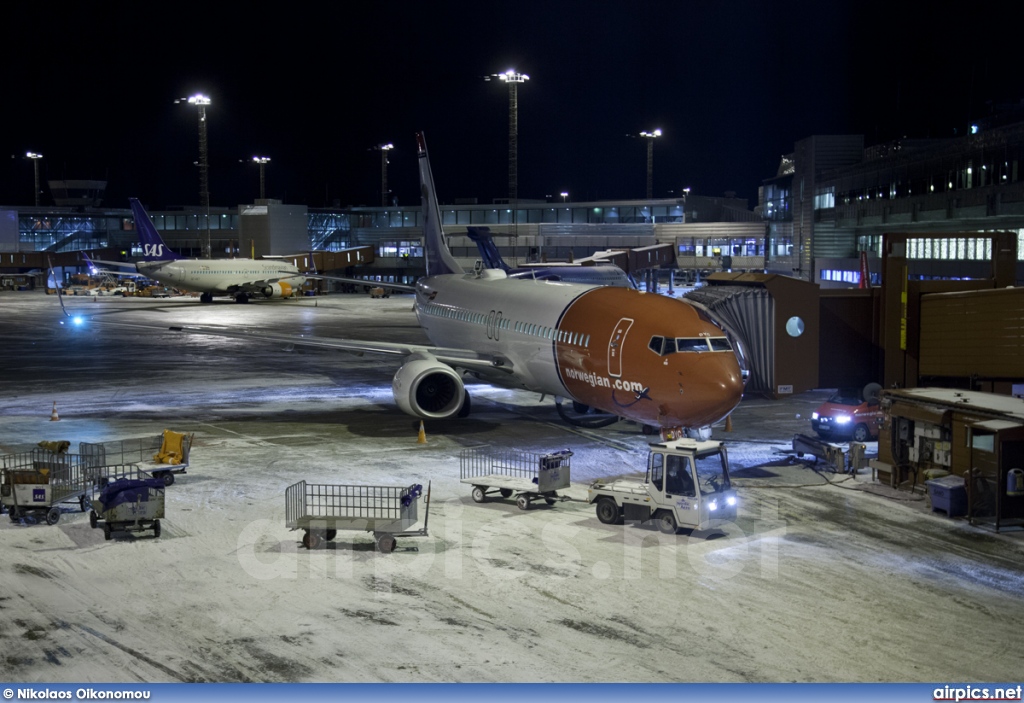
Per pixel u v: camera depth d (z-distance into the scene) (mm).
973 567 18469
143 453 28531
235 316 82938
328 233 149500
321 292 123375
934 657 14320
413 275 138250
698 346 25016
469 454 28312
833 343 32344
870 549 19562
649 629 15344
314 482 24875
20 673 13797
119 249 152375
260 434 31656
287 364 51906
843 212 79750
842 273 79625
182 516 21844
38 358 53938
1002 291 30094
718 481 21047
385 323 75688
